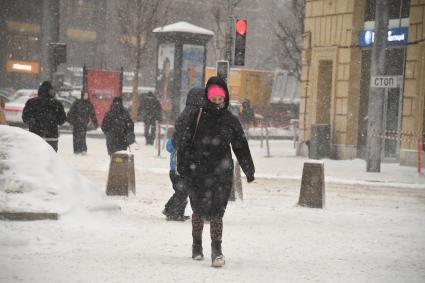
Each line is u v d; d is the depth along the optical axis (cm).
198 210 2036
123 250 2167
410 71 6278
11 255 2020
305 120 7431
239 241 2447
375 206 3706
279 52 14962
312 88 7369
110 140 5050
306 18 7550
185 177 2052
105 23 18975
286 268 1984
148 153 6831
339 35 7075
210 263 2028
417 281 1859
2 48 17362
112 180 3681
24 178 2519
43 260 1959
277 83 13012
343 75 7012
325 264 2066
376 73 5694
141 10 13675
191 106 2392
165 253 2155
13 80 17550
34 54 17700
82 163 5538
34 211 2430
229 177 2027
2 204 2434
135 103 12150
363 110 7000
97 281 1719
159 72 9762
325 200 3888
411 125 6228
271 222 2981
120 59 19125
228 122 2031
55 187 2538
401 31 6444
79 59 18750
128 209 3192
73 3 18600
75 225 2438
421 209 3644
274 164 6153
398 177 5316
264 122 11769
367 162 5700
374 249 2370
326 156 6975
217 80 2030
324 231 2755
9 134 2648
